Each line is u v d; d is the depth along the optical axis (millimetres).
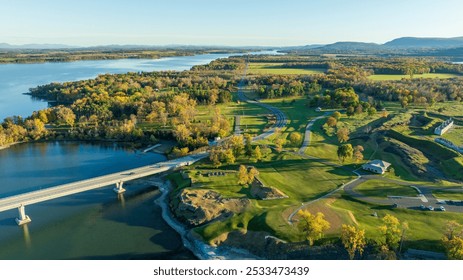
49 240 110250
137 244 108438
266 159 165500
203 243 106938
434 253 93500
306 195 129750
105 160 183125
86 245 107812
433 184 136125
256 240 105438
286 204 122312
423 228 104500
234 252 103562
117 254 103438
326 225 98438
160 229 117062
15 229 116562
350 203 122750
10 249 105500
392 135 191875
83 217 124562
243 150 171750
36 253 103500
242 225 111688
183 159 170000
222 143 183500
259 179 142250
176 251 105188
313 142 189000
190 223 117375
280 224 109125
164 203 135125
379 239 98750
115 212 128375
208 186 139375
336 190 132375
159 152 194500
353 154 166125
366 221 109688
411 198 124375
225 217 117125
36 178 159125
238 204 124000
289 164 159375
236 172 152375
